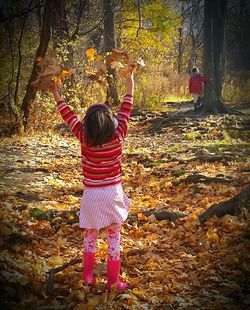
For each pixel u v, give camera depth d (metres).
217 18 18.77
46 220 6.16
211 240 5.20
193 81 19.19
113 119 3.89
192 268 4.65
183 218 5.95
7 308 3.54
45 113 14.45
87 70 4.39
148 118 18.73
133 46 26.73
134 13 25.30
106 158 3.91
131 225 6.01
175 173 8.88
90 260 4.14
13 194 7.42
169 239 5.46
